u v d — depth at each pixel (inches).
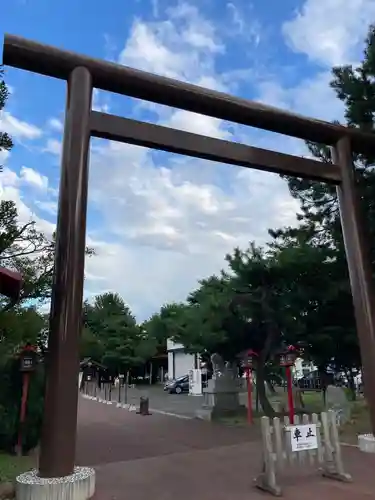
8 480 270.1
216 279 753.0
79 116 269.4
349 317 544.7
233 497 229.9
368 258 358.9
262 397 633.6
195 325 681.0
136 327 2006.6
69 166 259.6
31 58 268.8
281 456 242.5
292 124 354.9
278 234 605.6
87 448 398.3
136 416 695.7
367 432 435.8
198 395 1238.9
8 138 400.5
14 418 376.2
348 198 365.7
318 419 264.7
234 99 330.6
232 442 419.8
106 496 233.5
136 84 296.5
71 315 239.8
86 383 1759.4
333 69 531.2
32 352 382.6
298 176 355.3
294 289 570.9
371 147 393.1
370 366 337.7
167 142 295.1
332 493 233.3
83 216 256.8
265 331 638.5
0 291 335.0
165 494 236.7
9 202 407.8
